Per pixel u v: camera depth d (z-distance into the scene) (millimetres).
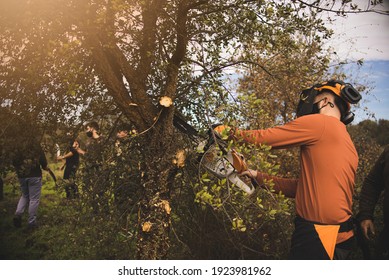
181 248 3055
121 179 3012
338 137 2184
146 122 2670
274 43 2893
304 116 2232
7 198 6109
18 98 2818
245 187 2449
